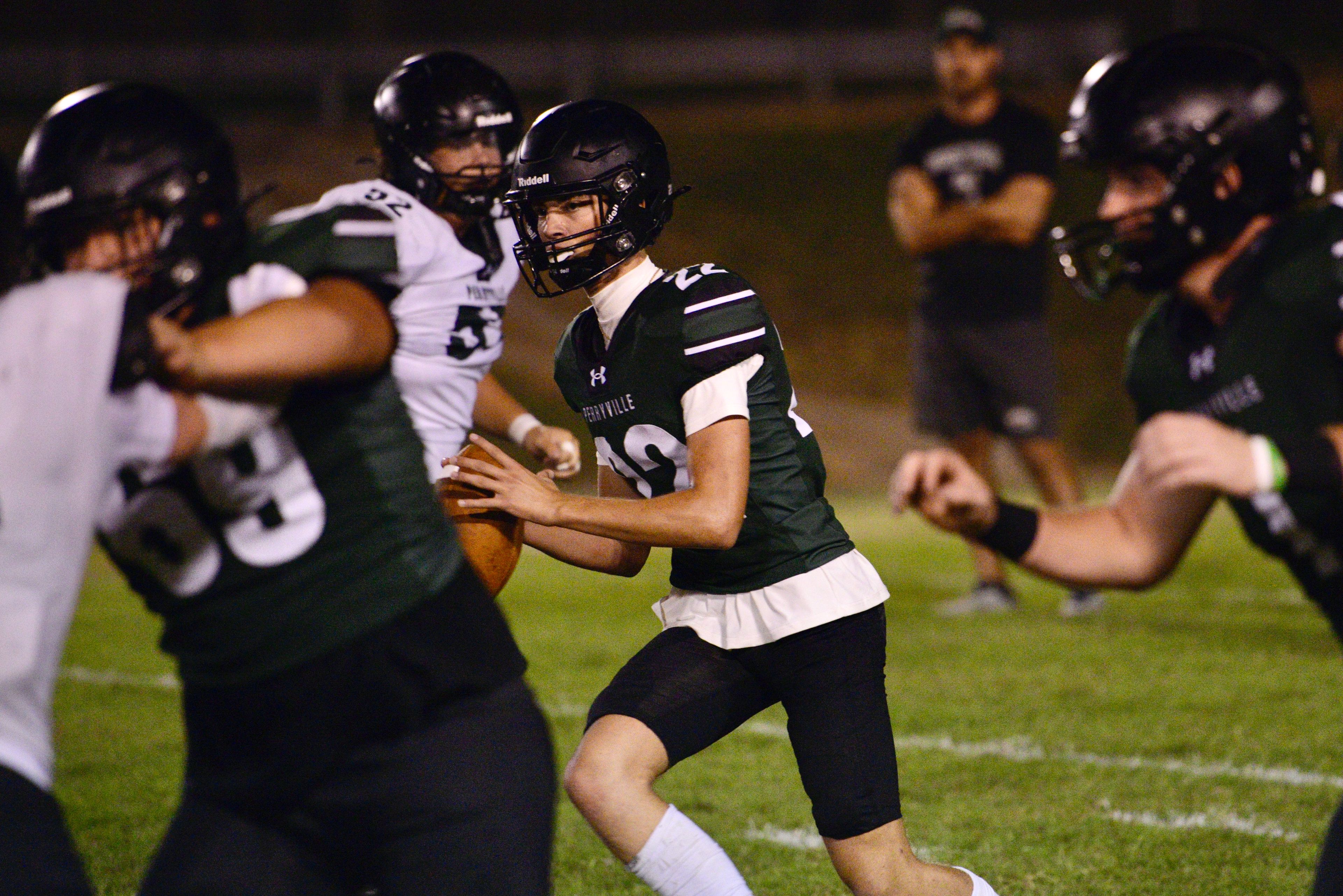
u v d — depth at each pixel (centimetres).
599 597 2669
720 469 852
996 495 895
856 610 903
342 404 657
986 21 2342
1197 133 782
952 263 2394
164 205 644
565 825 1392
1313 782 1448
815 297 6044
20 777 591
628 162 886
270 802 682
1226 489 680
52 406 568
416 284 968
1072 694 1841
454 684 678
